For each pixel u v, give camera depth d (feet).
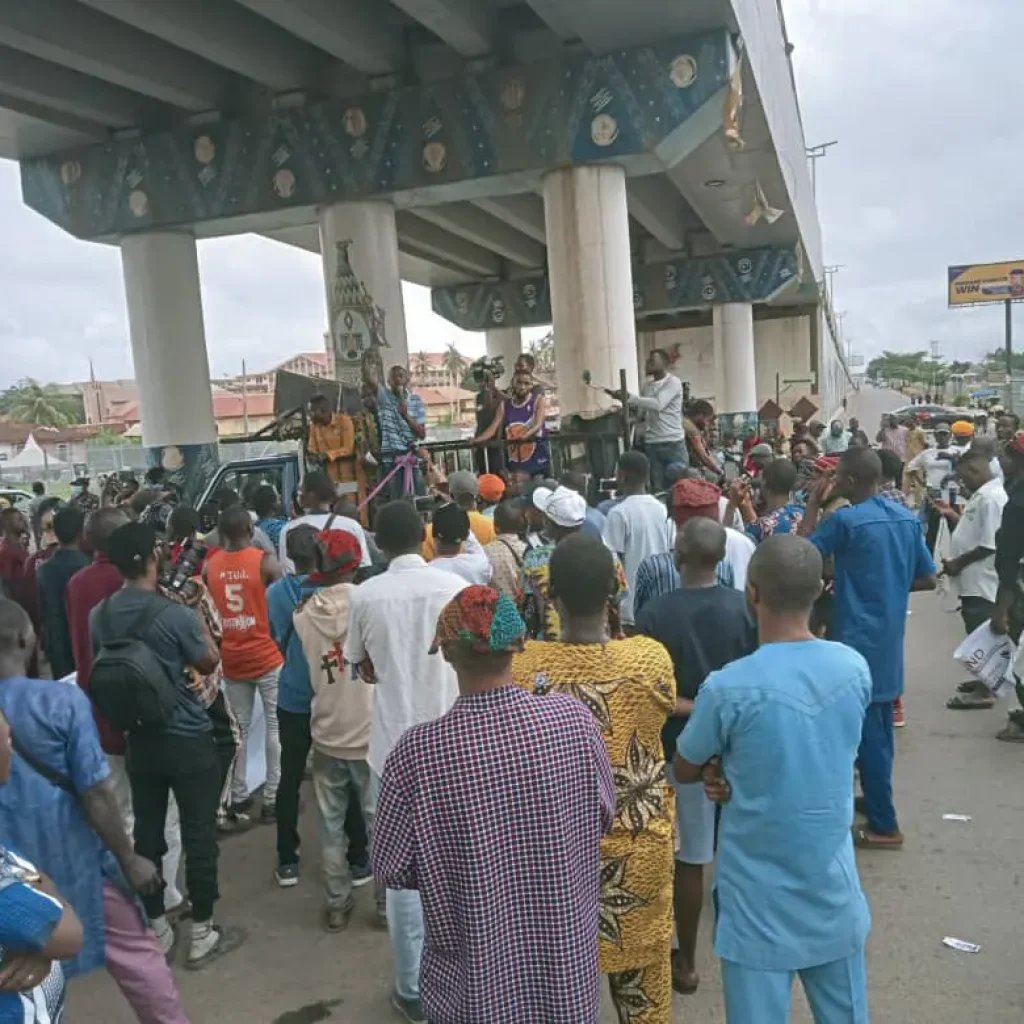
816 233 94.94
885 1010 10.44
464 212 70.90
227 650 16.51
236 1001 11.53
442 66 42.45
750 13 40.40
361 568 17.54
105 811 8.84
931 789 16.53
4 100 42.39
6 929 5.75
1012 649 18.98
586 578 8.29
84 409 336.08
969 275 196.24
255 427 233.55
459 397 254.88
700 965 11.60
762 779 7.50
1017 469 19.48
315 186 44.11
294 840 14.61
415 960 10.72
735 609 10.71
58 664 20.03
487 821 6.52
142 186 47.29
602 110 39.11
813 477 19.92
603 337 40.42
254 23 40.16
